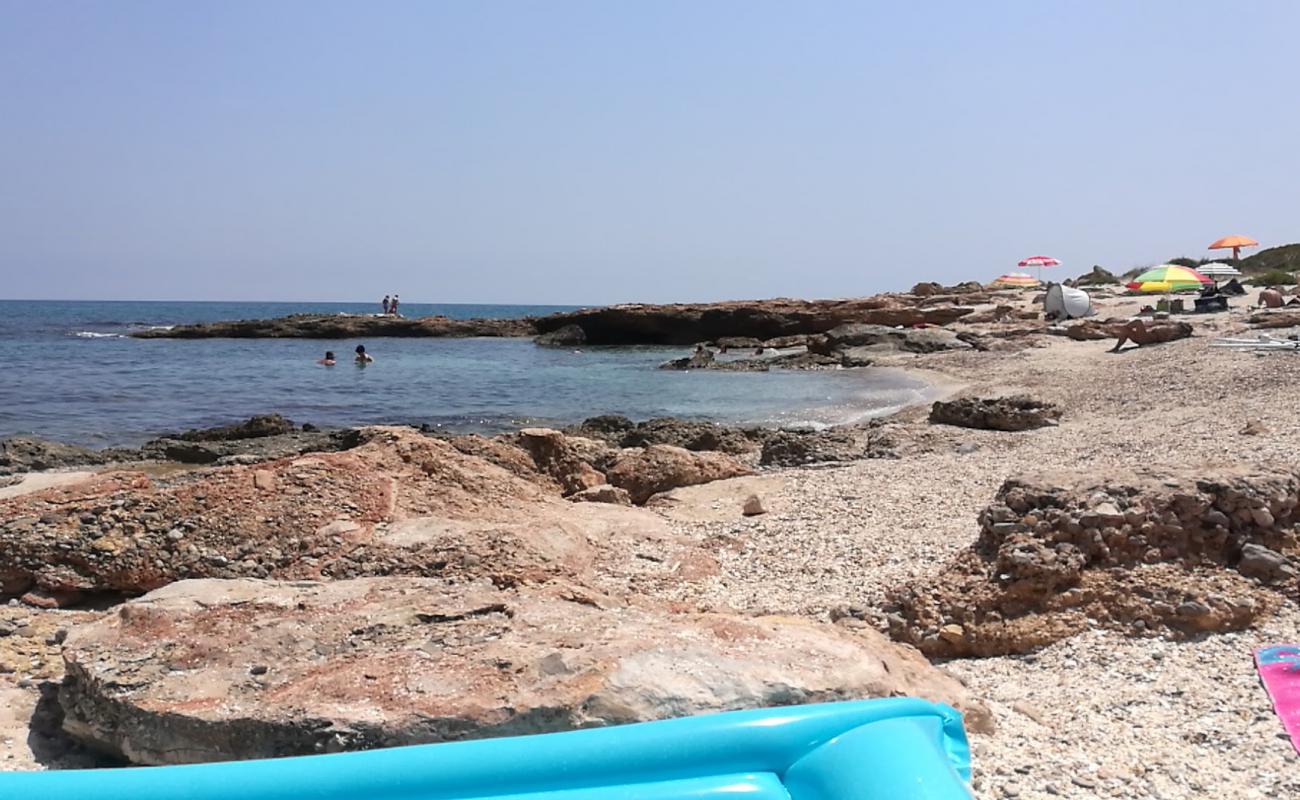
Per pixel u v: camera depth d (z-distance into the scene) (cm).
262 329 6238
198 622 509
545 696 420
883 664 478
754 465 1487
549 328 6350
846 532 898
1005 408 1659
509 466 1181
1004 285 6406
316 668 464
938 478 1119
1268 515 646
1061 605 615
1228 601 594
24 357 4484
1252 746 452
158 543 719
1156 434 1306
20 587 697
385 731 407
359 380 3447
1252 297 4038
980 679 562
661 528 934
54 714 502
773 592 749
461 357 4628
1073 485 682
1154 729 477
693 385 3130
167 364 4119
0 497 873
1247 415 1386
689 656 454
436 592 557
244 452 1705
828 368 3475
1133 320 3070
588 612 526
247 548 724
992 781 421
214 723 419
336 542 737
